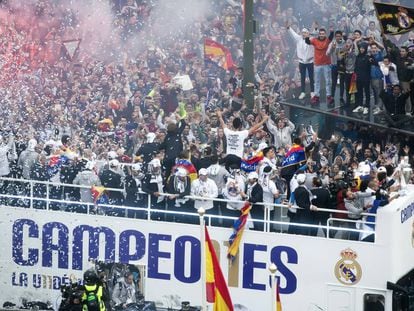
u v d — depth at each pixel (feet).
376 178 165.78
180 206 170.19
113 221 170.09
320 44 200.54
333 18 231.91
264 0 231.71
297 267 164.04
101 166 179.63
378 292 161.07
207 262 155.33
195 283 168.35
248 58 192.65
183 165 168.35
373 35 214.48
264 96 206.80
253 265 165.58
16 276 174.40
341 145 191.93
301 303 164.55
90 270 164.86
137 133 198.59
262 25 229.66
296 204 163.94
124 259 170.50
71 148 186.80
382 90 191.62
